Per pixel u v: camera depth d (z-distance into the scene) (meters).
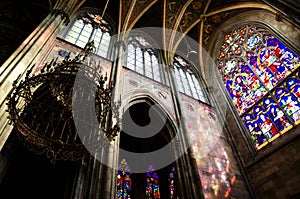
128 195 16.00
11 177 13.19
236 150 15.36
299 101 13.19
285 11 13.76
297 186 11.20
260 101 15.84
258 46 18.00
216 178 12.45
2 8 18.14
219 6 21.66
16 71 9.22
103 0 20.69
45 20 13.59
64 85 8.09
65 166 12.38
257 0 17.88
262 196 12.64
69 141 11.77
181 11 21.78
